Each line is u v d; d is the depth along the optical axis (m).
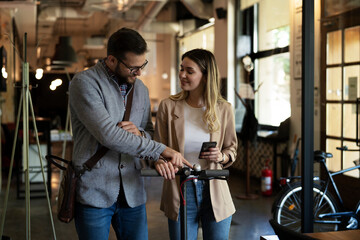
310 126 2.58
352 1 5.02
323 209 4.07
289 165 6.19
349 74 4.96
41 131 7.18
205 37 10.41
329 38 5.12
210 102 2.42
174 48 12.84
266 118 7.19
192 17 11.39
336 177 4.19
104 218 2.17
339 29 5.07
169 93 13.33
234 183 7.14
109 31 16.86
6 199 3.56
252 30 7.65
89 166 2.11
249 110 6.41
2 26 8.89
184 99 2.53
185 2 8.84
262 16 7.37
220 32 8.34
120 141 2.03
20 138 6.92
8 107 9.66
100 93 2.10
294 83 6.18
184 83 2.44
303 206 2.60
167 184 2.51
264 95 7.26
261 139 6.53
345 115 4.95
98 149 2.14
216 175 2.03
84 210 2.14
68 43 10.43
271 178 6.29
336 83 5.05
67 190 2.11
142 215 2.30
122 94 2.24
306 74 2.56
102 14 15.26
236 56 7.99
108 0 9.55
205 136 2.46
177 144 2.47
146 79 15.29
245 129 6.31
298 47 6.11
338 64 5.06
